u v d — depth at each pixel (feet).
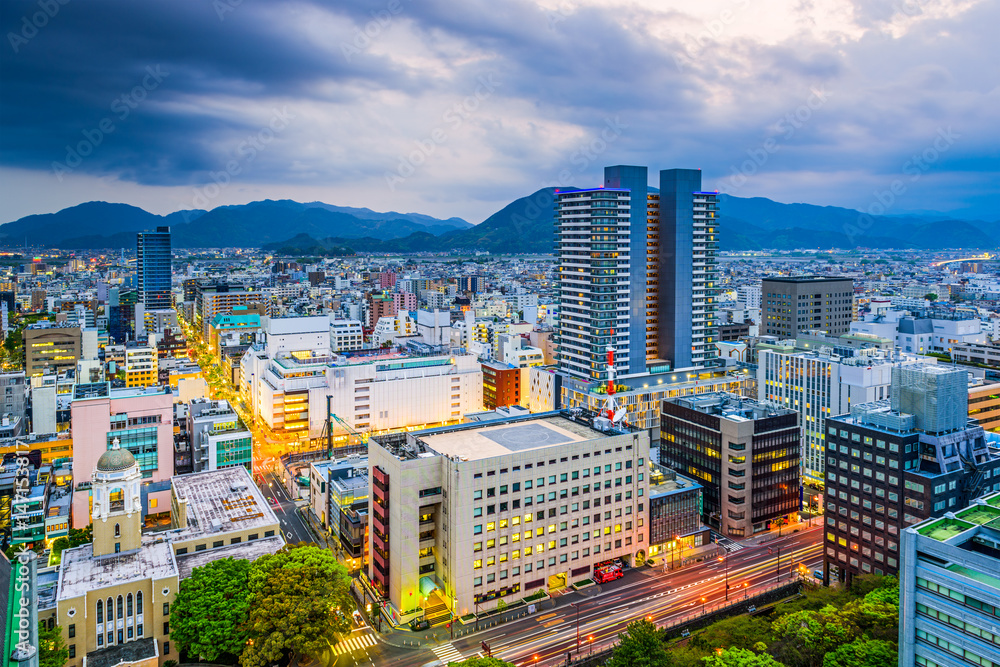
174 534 585.22
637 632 440.04
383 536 578.25
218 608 475.72
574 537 608.19
